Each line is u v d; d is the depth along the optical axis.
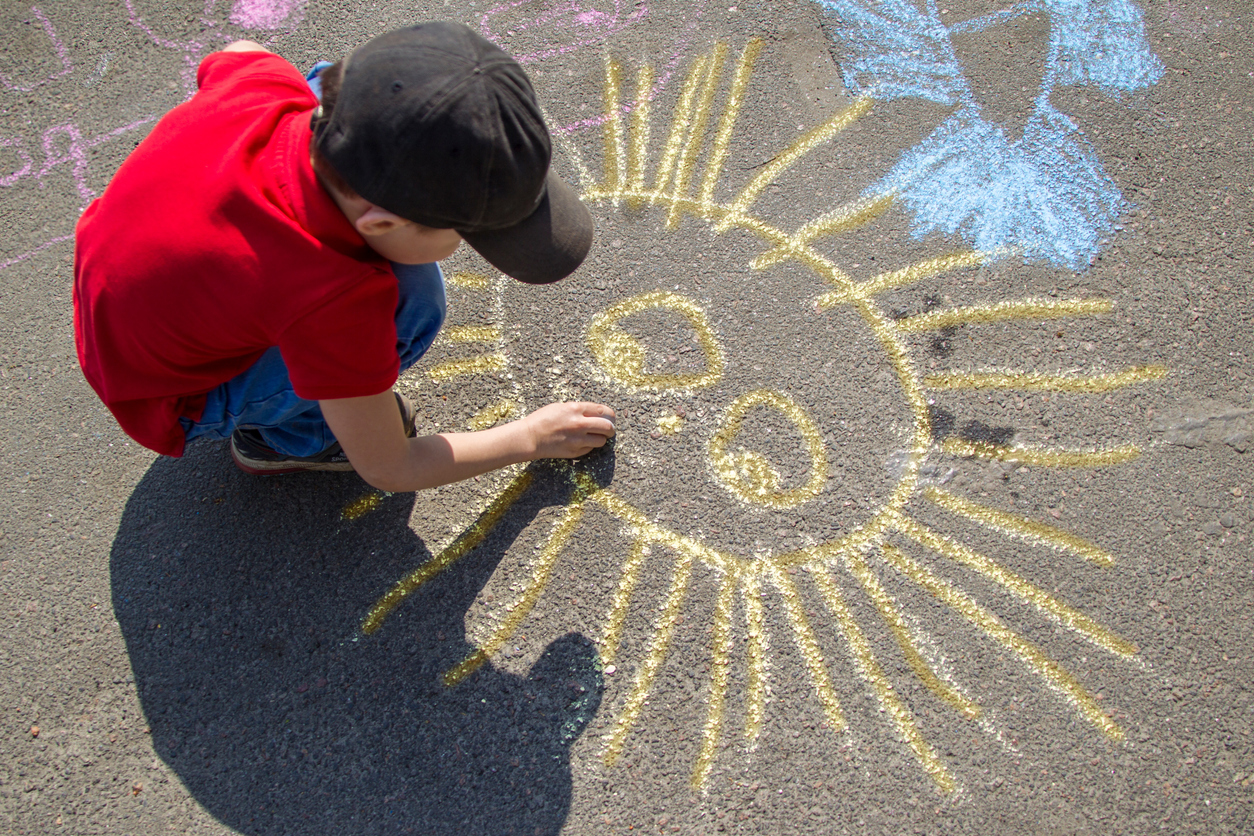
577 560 1.86
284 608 1.84
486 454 1.70
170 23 2.66
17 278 2.28
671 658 1.76
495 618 1.81
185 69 2.60
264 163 1.24
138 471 2.00
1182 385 1.99
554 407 1.85
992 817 1.60
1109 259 2.14
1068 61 2.41
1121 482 1.89
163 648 1.81
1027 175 2.26
